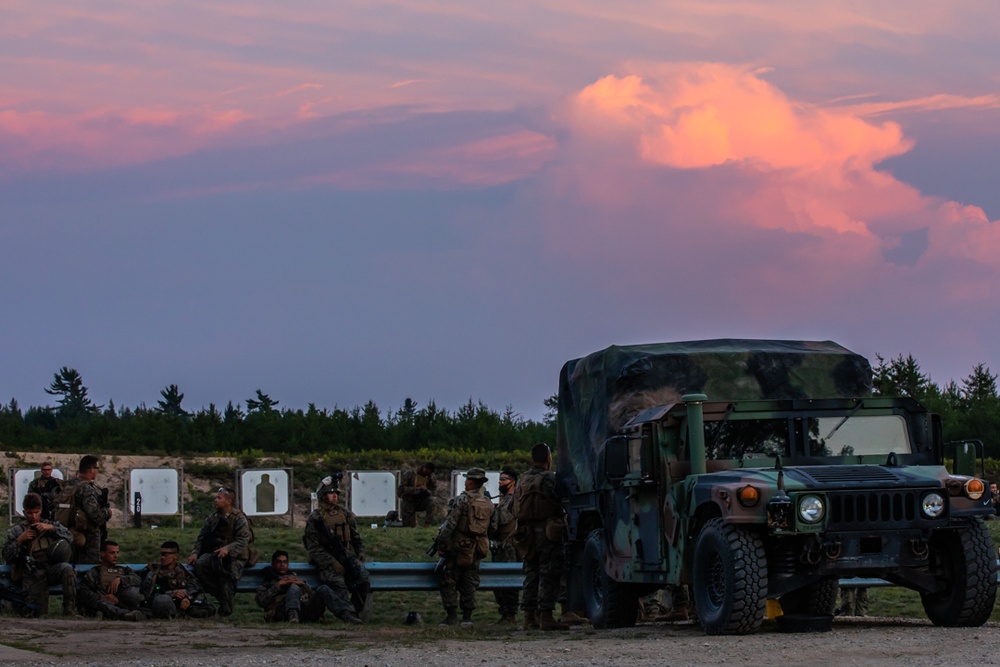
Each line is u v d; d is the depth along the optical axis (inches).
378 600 782.5
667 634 501.7
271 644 486.6
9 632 519.2
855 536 470.6
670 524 519.2
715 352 577.6
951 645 414.3
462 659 407.8
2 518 1359.5
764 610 461.7
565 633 550.3
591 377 608.1
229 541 681.6
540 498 612.1
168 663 405.7
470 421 2482.8
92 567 654.5
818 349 597.0
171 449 2166.6
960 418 2404.0
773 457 523.2
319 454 1979.6
